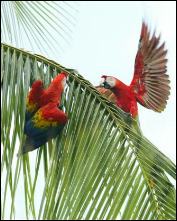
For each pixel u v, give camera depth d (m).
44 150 10.12
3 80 10.35
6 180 9.36
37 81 10.16
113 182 9.57
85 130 10.27
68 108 10.50
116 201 9.36
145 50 11.65
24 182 9.84
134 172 9.66
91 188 9.51
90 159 9.85
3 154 9.66
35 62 10.79
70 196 9.45
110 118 10.38
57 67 10.87
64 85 10.48
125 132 10.14
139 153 9.88
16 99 10.20
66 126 10.30
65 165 9.90
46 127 10.07
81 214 9.27
